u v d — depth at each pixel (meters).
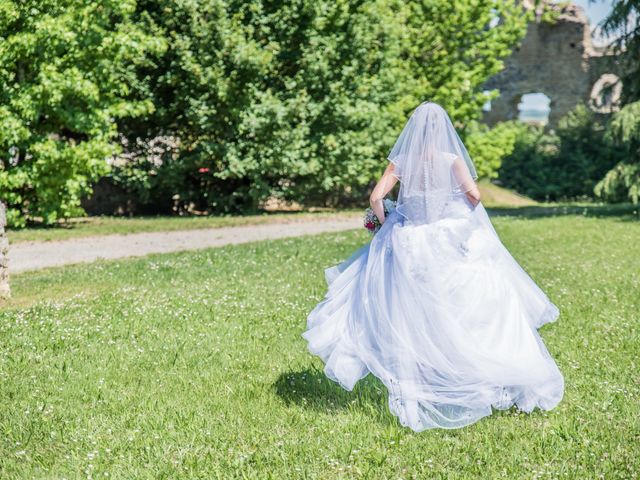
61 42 17.66
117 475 4.25
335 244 15.17
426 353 4.79
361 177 25.53
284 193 25.17
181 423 5.05
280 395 5.69
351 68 24.75
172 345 7.16
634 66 24.20
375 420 5.11
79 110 18.59
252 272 11.56
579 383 5.83
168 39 22.30
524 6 44.50
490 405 4.79
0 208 9.58
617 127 22.23
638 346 6.97
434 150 5.02
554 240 15.88
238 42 22.22
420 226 5.04
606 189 23.31
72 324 8.02
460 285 4.90
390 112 26.52
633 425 4.93
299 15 23.69
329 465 4.37
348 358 5.00
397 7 28.34
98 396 5.67
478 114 29.38
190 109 22.66
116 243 16.52
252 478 4.19
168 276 11.28
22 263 13.52
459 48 29.47
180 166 23.55
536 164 39.59
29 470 4.35
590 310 8.56
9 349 7.03
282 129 23.48
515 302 5.04
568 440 4.70
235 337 7.46
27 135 17.58
